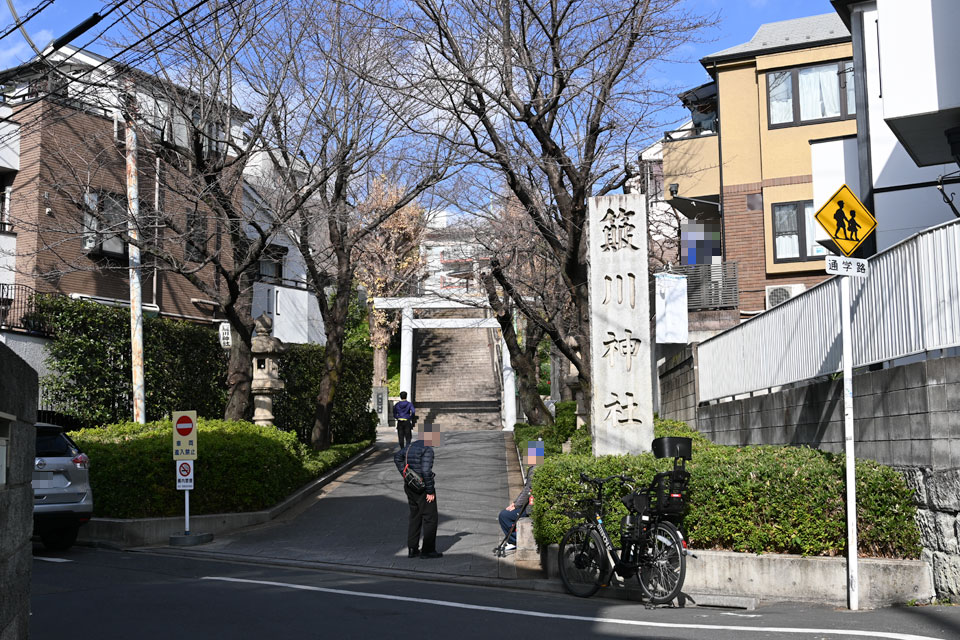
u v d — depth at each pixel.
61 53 21.94
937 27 12.74
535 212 15.66
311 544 12.84
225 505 14.57
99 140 22.39
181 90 17.95
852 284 9.70
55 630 6.62
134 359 17.34
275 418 22.92
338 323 23.06
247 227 27.73
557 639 6.30
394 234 29.42
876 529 8.20
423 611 7.53
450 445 27.20
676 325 20.00
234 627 6.73
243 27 17.19
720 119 24.92
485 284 19.80
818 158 17.22
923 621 6.61
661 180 26.67
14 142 21.88
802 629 6.45
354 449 24.25
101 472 13.58
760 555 8.39
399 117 16.61
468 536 13.05
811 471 8.49
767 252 23.94
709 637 6.27
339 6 16.77
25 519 5.12
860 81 16.34
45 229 18.91
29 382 5.29
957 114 12.74
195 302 26.06
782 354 12.09
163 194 22.30
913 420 8.14
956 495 7.50
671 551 8.09
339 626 6.79
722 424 15.02
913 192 15.78
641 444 10.88
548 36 14.39
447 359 45.66
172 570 10.29
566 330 20.50
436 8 14.18
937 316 7.89
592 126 15.04
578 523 9.33
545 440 19.36
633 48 14.73
